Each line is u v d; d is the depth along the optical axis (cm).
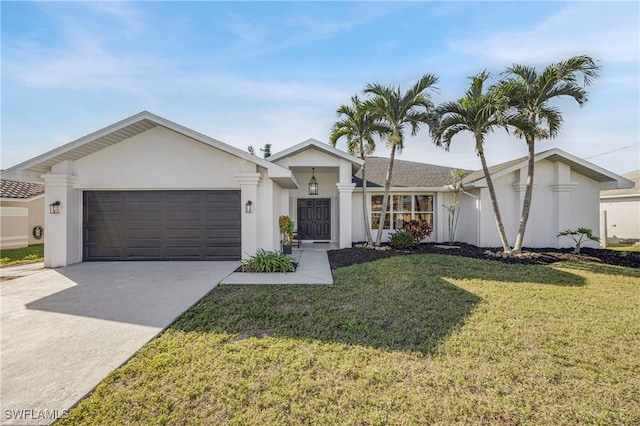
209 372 365
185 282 786
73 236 1038
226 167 1052
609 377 359
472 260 1068
